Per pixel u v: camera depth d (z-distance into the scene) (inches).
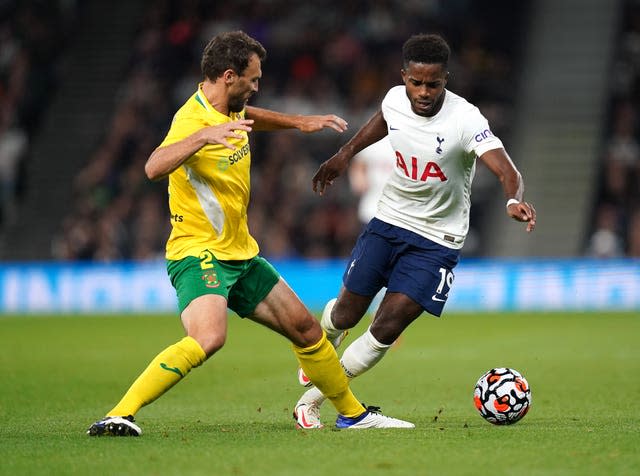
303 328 935.7
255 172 3314.5
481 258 3272.6
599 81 3580.2
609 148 3267.7
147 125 3393.2
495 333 2272.4
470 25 3570.4
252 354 1892.2
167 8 3649.1
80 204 3393.2
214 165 890.1
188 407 1208.8
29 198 3548.2
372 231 1027.9
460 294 3009.4
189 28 3553.2
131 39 3823.8
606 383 1417.3
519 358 1774.1
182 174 897.5
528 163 3442.4
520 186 922.7
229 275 908.0
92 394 1338.6
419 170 983.0
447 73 952.3
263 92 3464.6
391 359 1785.2
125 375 1566.2
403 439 872.3
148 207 3218.5
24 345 2075.5
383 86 3388.3
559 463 759.1
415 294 983.6
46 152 3629.4
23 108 3636.8
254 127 1001.5
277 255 3115.2
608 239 3073.3
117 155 3371.1
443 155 968.9
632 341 2050.9
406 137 980.6
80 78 3769.7
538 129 3506.4
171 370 874.1
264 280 931.3
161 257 3189.0
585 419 1054.4
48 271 3174.2
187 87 3481.8
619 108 3351.4
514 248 3270.2
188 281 892.0
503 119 3459.6
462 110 963.3
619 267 2915.8
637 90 3452.3
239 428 983.6
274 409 1184.2
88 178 3353.8
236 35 900.6
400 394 1332.4
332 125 995.9
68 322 2709.2
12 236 3476.9
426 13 3558.1
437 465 751.7
